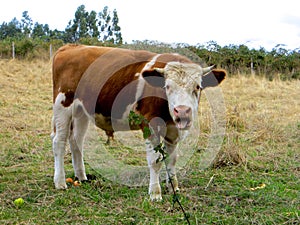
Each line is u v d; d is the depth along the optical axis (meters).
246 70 11.69
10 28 29.91
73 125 3.56
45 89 8.68
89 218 2.76
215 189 3.32
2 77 9.54
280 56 12.78
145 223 2.64
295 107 7.14
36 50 15.18
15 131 5.30
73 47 3.66
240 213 2.83
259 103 7.59
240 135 5.02
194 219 2.72
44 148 4.61
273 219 2.69
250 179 3.61
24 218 2.76
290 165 4.00
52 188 3.37
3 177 3.62
